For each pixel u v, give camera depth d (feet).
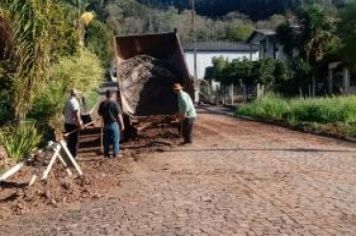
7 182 41.98
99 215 31.37
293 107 89.66
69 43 76.59
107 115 52.54
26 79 52.03
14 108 54.54
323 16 140.05
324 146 56.49
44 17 51.80
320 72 142.00
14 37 50.80
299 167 43.93
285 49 154.71
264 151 53.36
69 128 52.29
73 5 103.35
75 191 37.27
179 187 37.55
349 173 41.01
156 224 28.84
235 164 46.16
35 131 54.75
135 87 66.54
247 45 271.49
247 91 151.12
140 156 52.54
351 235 25.85
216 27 363.35
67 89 71.41
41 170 43.96
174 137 64.80
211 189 36.58
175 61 68.28
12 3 50.55
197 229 27.55
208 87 179.32
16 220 31.73
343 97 91.40
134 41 68.80
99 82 86.12
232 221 28.76
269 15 363.97
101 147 56.85
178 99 60.34
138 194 36.04
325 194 34.30
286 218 28.96
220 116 110.42
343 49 121.60
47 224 30.30
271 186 36.94
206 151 54.44
